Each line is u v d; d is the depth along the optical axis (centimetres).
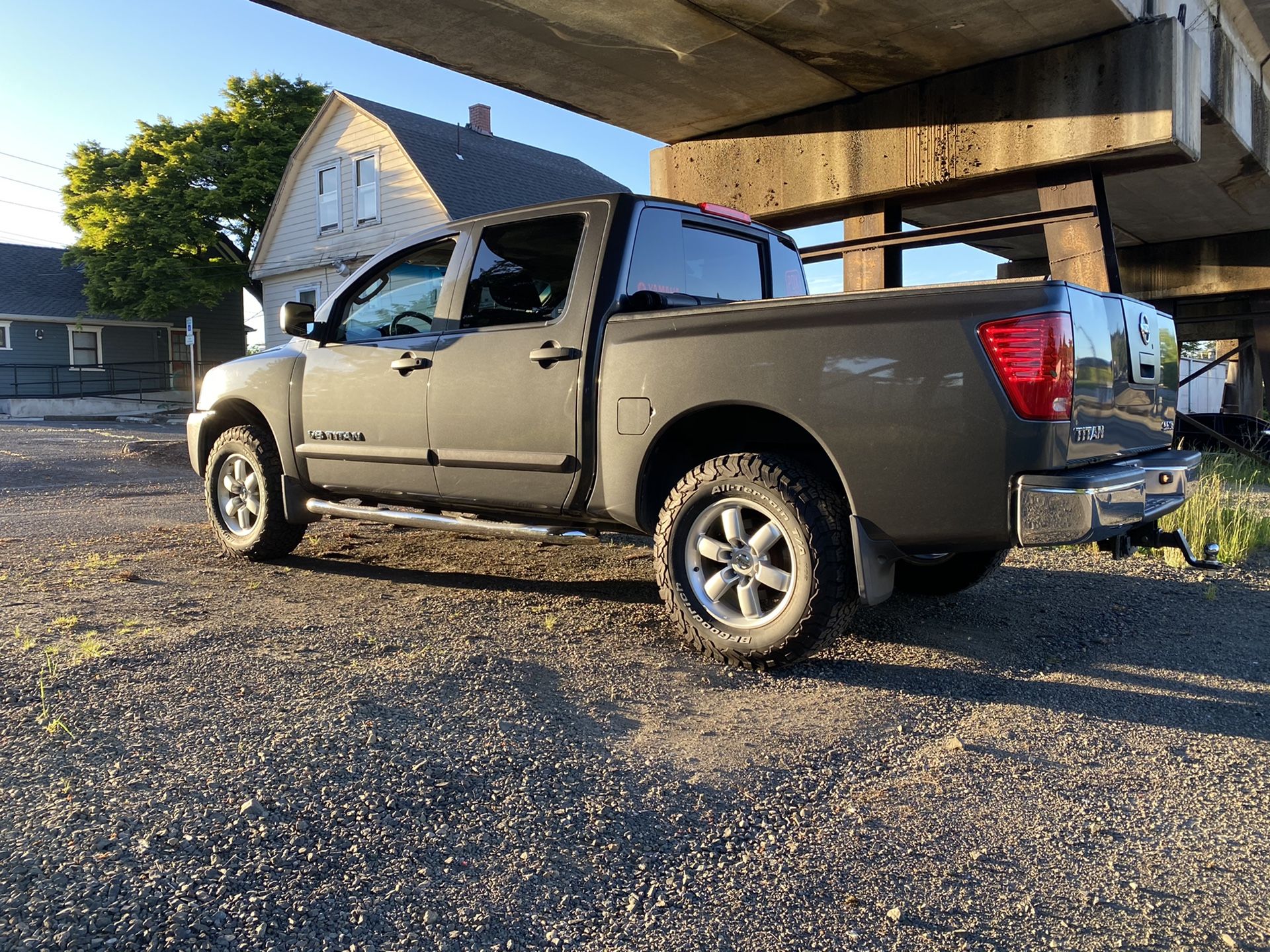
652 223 436
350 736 290
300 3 681
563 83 856
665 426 387
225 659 364
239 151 3006
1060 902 217
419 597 490
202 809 239
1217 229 1569
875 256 941
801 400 355
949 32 733
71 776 255
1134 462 383
